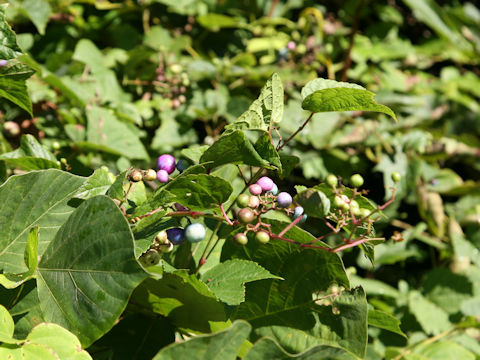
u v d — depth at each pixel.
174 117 0.65
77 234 0.33
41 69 0.54
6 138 0.56
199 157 0.38
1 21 0.37
